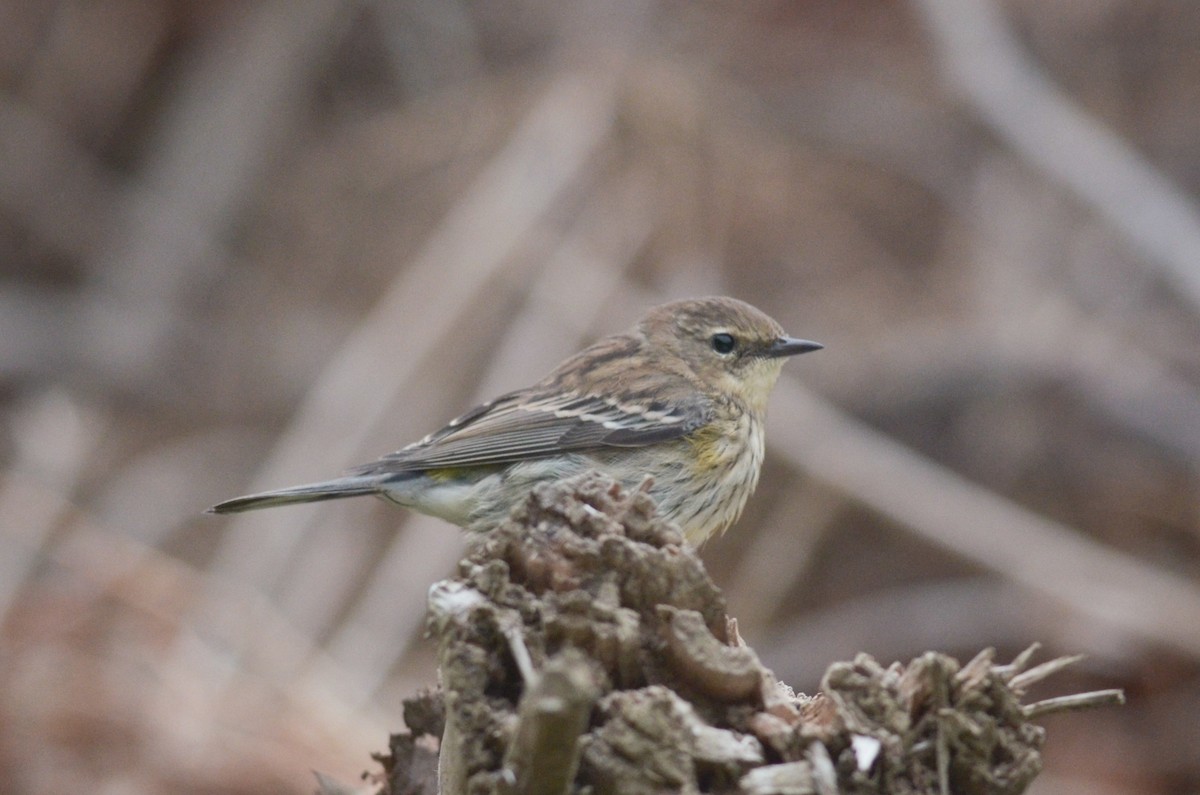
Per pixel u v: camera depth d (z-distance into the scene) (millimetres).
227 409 16078
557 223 14789
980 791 4145
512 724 4000
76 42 17781
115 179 17938
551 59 16094
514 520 4332
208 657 10258
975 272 15711
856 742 4086
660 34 16031
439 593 4203
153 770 9289
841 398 14789
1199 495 14180
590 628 4062
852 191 16078
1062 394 14766
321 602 13336
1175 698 12844
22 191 17453
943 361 14883
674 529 4297
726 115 15523
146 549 11867
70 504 12820
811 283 15336
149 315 16828
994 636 13484
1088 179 14797
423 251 15484
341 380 14242
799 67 16609
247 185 17453
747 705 4145
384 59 17594
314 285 16516
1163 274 14852
